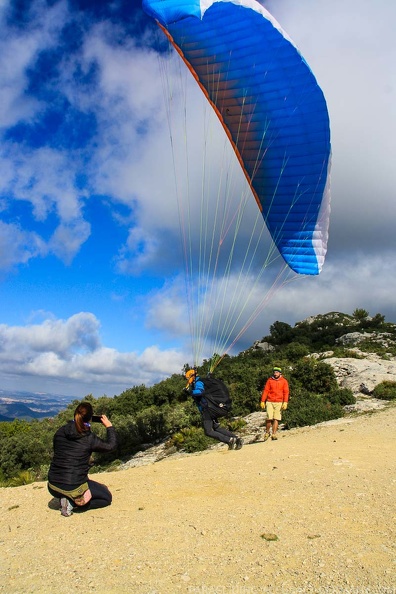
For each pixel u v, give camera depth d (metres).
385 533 5.68
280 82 10.56
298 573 4.77
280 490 7.84
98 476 10.16
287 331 43.16
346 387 23.69
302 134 11.10
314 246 12.13
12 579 5.06
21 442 25.84
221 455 11.52
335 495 7.35
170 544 5.74
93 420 7.68
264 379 24.20
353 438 13.16
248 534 5.90
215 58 10.88
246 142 12.11
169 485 8.71
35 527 6.84
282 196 12.27
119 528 6.50
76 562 5.40
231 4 9.68
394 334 36.22
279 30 9.80
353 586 4.43
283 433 16.50
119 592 4.60
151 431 24.27
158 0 10.32
